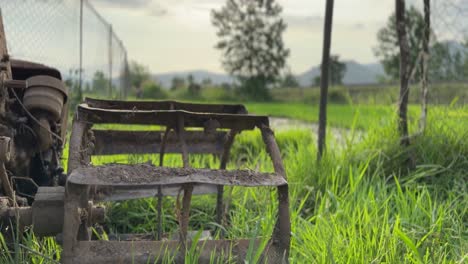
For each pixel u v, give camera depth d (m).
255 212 5.46
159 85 61.12
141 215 5.70
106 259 3.16
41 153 5.04
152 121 3.88
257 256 3.29
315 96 61.00
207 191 5.97
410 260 3.97
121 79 20.11
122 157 7.28
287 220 3.50
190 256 3.23
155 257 3.25
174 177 3.34
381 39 53.31
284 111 29.22
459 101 7.41
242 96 69.62
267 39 71.69
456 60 7.37
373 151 7.03
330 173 6.54
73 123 3.73
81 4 11.74
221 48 72.31
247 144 10.46
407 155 6.88
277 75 71.50
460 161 6.67
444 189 6.07
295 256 4.10
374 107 8.53
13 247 3.76
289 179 6.52
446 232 4.68
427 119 7.37
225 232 4.82
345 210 5.04
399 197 5.62
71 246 3.12
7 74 4.40
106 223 5.62
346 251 4.01
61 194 3.55
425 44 7.27
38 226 3.46
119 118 3.85
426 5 7.20
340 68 76.75
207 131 3.94
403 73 7.31
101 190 5.15
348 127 14.41
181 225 3.42
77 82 12.15
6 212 3.51
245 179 3.46
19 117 4.61
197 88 66.69
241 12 71.56
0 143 3.72
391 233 4.50
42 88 4.70
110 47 16.05
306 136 11.05
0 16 4.35
